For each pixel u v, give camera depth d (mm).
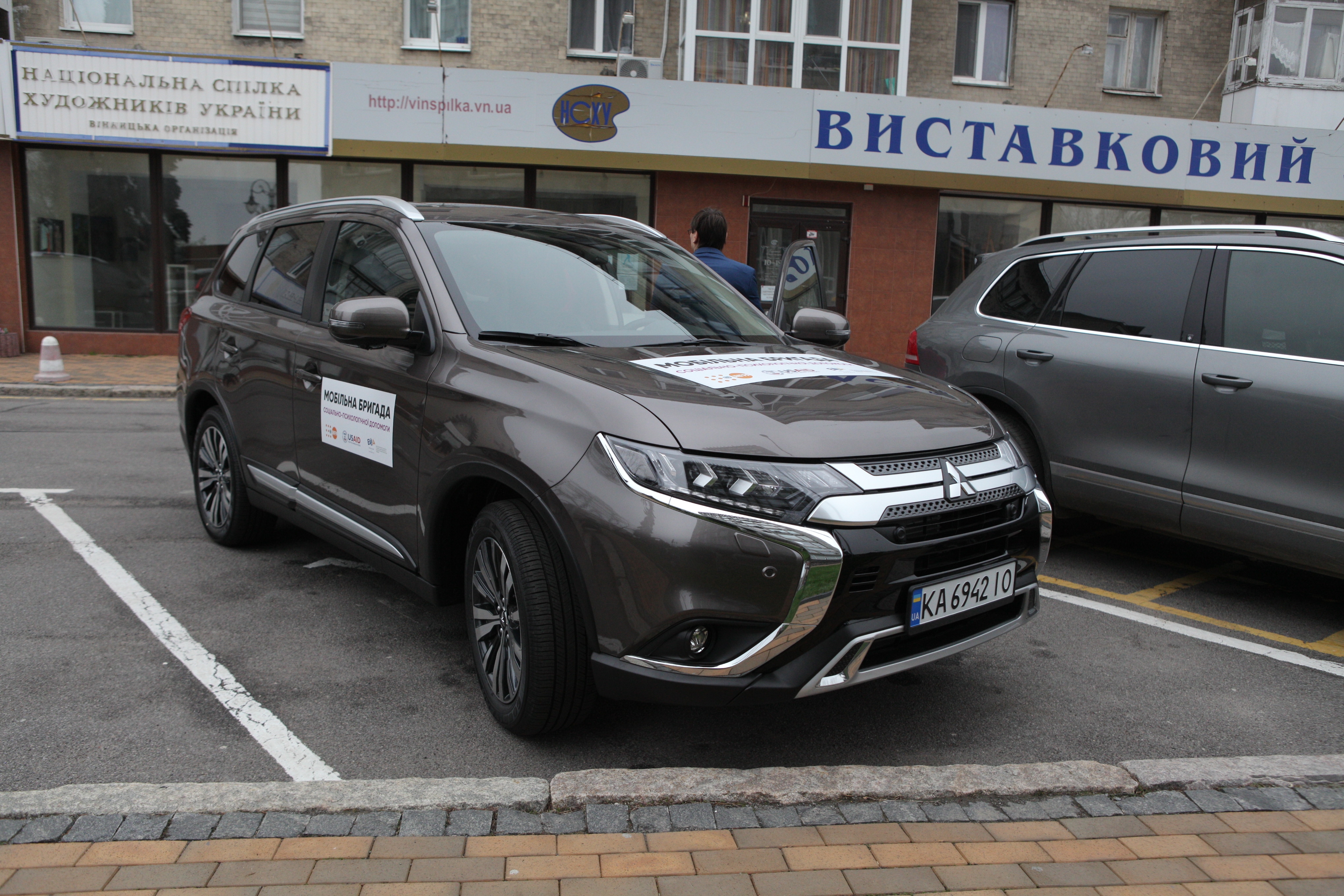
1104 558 5523
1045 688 3678
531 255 3857
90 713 3244
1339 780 2877
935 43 16062
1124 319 4934
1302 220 15430
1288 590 4949
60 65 13227
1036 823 2645
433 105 13539
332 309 4055
